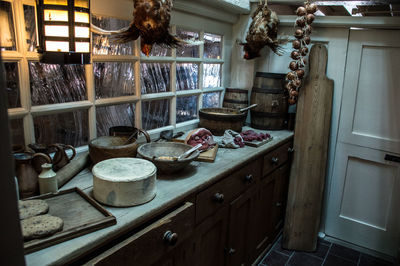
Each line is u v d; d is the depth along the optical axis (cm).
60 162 117
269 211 206
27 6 113
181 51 191
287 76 193
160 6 123
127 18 149
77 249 79
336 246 229
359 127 213
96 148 123
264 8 192
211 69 221
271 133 211
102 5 135
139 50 158
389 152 204
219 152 164
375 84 203
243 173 159
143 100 167
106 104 147
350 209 226
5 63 110
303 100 209
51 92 126
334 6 232
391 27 190
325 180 230
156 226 97
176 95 189
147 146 141
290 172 216
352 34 204
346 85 211
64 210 95
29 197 101
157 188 117
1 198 49
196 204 125
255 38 193
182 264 122
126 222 92
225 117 185
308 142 210
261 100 212
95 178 101
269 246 219
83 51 103
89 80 137
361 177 218
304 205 215
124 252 86
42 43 99
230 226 157
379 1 187
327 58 209
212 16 201
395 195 207
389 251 215
